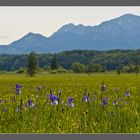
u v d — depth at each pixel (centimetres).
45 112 982
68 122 923
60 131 891
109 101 1206
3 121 941
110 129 895
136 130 888
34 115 964
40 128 900
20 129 900
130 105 1113
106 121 928
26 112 981
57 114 970
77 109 1029
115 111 986
